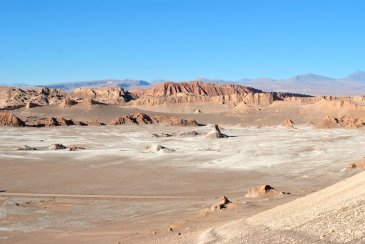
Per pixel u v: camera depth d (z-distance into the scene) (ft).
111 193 187.42
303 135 427.74
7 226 132.98
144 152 302.86
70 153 299.17
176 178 218.18
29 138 395.96
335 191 73.72
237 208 117.60
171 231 98.89
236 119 616.80
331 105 631.97
